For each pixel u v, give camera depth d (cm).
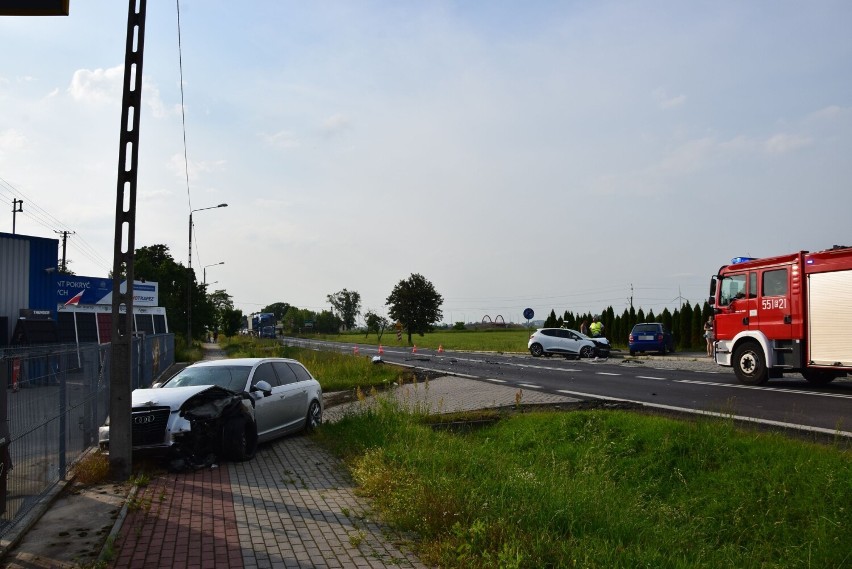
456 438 1061
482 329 11244
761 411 1270
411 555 567
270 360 1205
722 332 1922
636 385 1881
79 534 624
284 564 544
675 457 891
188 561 551
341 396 1925
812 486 707
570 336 3616
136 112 897
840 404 1355
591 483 771
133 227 885
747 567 588
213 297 8300
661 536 622
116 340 859
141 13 899
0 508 576
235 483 838
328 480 858
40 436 733
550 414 1218
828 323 1650
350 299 14025
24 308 2891
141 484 824
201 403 970
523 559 520
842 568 574
